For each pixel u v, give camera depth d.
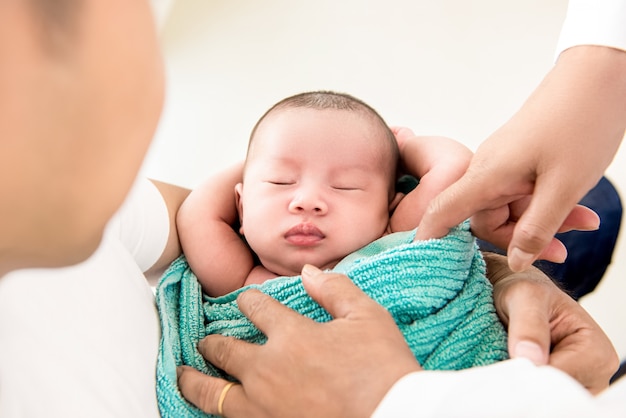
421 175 1.01
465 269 0.77
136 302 0.74
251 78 1.94
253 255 1.00
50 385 0.58
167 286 0.86
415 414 0.42
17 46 0.28
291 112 1.00
